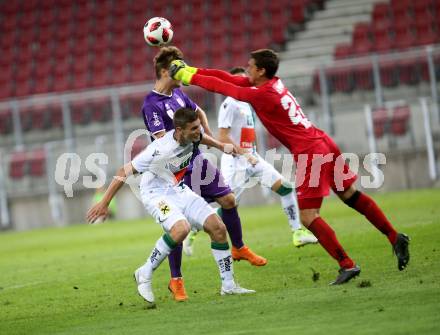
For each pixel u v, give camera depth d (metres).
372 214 24.94
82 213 70.19
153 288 28.02
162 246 23.89
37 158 70.62
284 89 24.98
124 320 22.28
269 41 86.25
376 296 21.41
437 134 62.38
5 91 90.06
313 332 18.06
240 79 26.12
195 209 24.62
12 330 22.78
